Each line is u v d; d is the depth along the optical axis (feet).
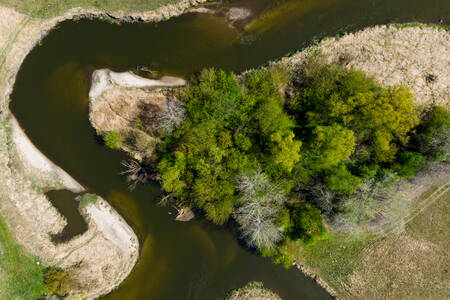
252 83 112.88
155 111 121.39
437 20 119.85
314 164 105.09
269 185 105.70
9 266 118.73
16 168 121.80
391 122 98.53
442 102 115.44
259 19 122.72
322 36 121.60
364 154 105.81
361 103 98.89
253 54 123.03
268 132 105.91
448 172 110.93
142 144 120.67
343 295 121.60
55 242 121.60
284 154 97.45
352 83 105.60
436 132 102.17
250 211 106.83
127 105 122.42
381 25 120.16
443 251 118.83
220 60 123.44
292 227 112.27
